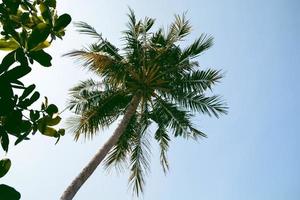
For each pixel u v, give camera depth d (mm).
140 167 12453
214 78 12703
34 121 1986
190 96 12633
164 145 13062
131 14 13055
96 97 12789
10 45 1854
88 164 10602
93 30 12398
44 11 2160
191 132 12570
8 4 2053
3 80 1688
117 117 13367
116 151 12789
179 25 13305
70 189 9914
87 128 12555
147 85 12695
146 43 13359
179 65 12906
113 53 12875
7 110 1729
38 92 1833
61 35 2105
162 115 13031
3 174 1801
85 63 12336
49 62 1830
